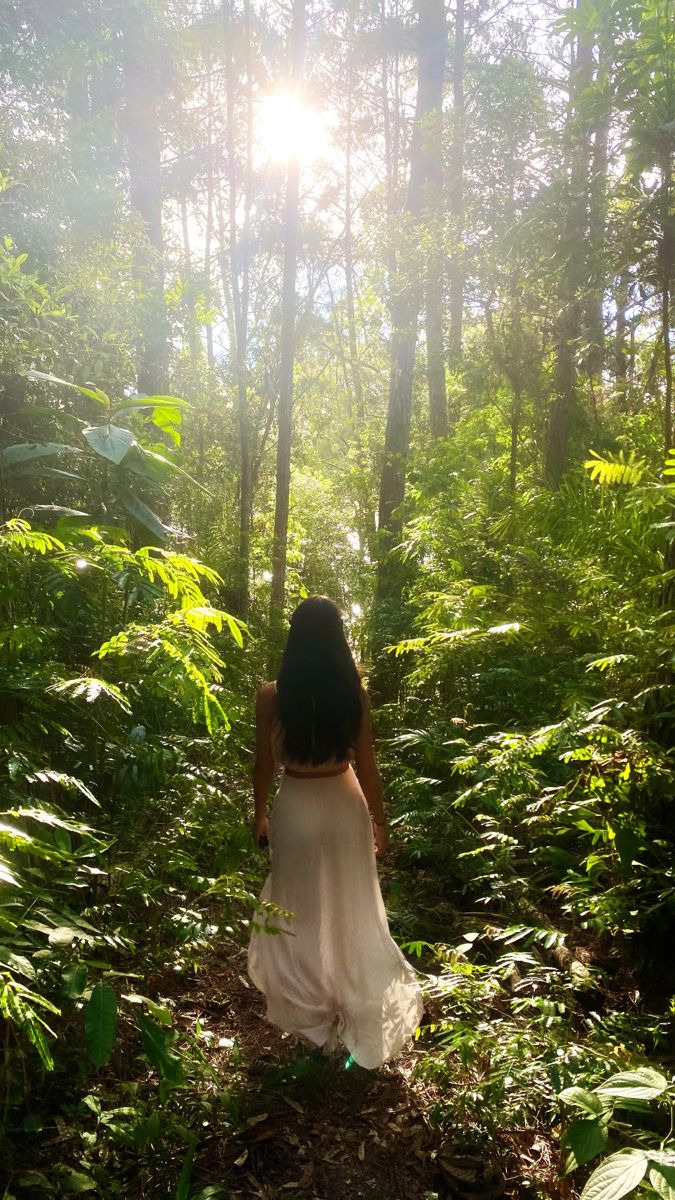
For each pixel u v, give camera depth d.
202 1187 2.24
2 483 4.46
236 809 3.79
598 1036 2.62
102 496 4.72
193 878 2.88
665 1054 2.71
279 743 2.96
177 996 3.16
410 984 2.92
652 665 3.64
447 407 14.97
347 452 19.41
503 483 9.10
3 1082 2.26
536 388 8.67
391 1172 2.36
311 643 2.87
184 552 9.70
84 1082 2.48
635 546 5.04
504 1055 2.43
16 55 6.44
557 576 5.98
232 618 3.29
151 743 3.75
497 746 4.64
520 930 3.29
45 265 6.06
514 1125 2.41
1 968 2.16
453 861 4.26
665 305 4.96
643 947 3.28
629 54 4.89
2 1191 2.10
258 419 15.02
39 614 3.83
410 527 10.15
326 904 2.89
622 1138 2.28
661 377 10.13
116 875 2.91
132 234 7.84
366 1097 2.69
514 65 9.54
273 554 10.68
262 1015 3.14
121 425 5.43
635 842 3.23
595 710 3.41
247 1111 2.56
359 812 2.95
